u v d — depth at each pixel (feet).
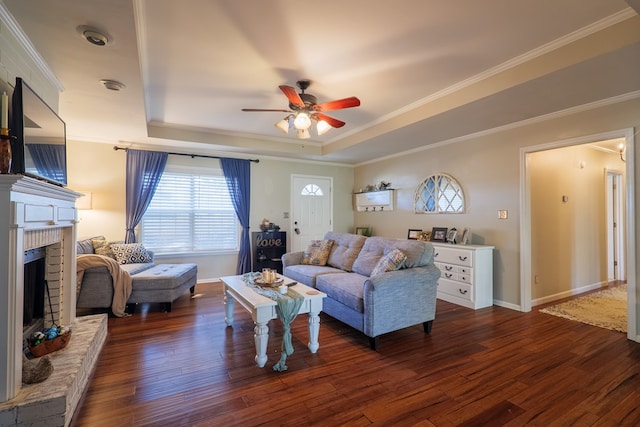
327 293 10.77
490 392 6.73
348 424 5.72
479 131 13.76
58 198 7.32
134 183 15.71
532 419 5.85
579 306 13.07
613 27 6.96
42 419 5.24
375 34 7.55
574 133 10.80
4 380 5.18
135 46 6.84
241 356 8.45
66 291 8.41
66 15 5.76
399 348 9.00
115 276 11.56
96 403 6.30
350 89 10.79
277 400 6.45
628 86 8.93
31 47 6.81
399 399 6.48
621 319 11.40
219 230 18.10
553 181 14.15
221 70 9.35
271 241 19.33
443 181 15.75
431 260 10.53
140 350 8.78
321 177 21.43
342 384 7.06
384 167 19.80
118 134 14.29
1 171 5.40
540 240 13.51
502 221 13.16
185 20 6.94
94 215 15.11
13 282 5.30
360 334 10.12
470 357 8.40
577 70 7.94
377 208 20.21
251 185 19.02
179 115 13.51
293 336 9.95
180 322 11.09
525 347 9.02
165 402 6.36
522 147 12.40
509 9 6.63
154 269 13.60
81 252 12.57
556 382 7.12
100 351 8.50
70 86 8.91
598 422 5.77
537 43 7.92
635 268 9.37
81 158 14.93
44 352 6.68
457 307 13.06
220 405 6.27
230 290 9.97
